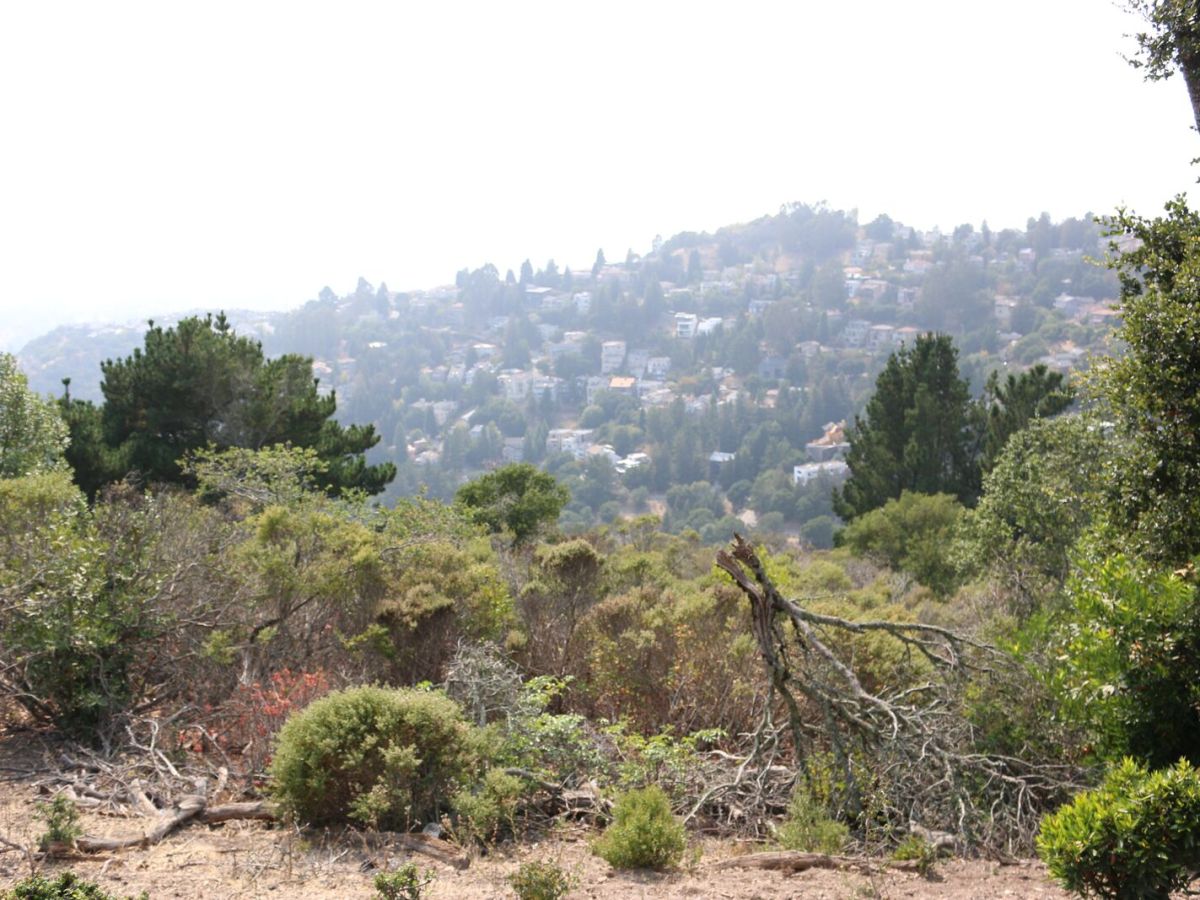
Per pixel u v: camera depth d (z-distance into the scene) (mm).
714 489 126500
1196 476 5555
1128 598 4980
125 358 19547
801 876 4727
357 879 4406
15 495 7074
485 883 4418
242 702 6535
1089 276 185125
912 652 7445
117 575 6582
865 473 28578
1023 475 11391
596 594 8672
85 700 6234
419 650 7195
